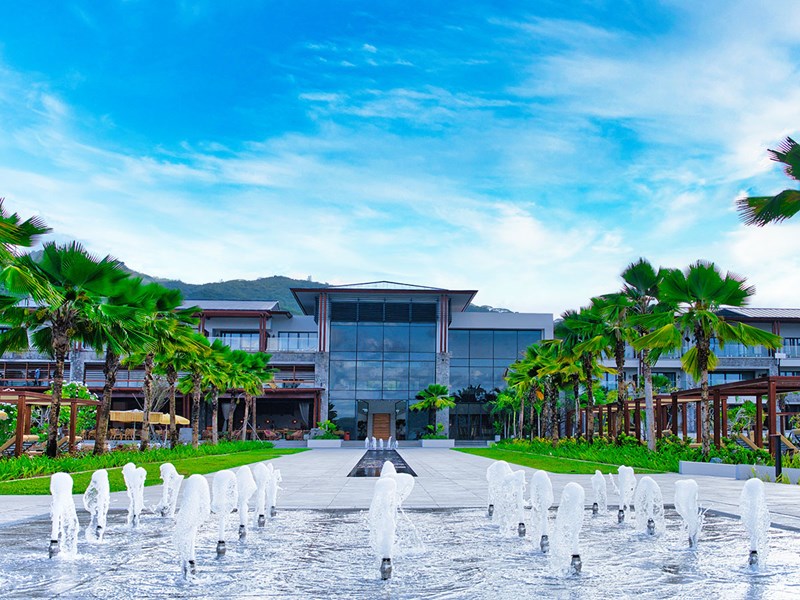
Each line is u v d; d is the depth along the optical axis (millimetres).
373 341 69188
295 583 7461
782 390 32000
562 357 46781
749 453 25125
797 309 80062
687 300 27766
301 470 27109
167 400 68812
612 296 38500
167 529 11312
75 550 9164
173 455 34125
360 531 11086
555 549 8438
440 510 13891
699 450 28703
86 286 24891
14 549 9367
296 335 75688
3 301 23797
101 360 70812
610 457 31516
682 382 77938
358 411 68438
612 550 9500
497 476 12789
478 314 73125
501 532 11039
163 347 33406
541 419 71000
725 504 14367
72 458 24797
